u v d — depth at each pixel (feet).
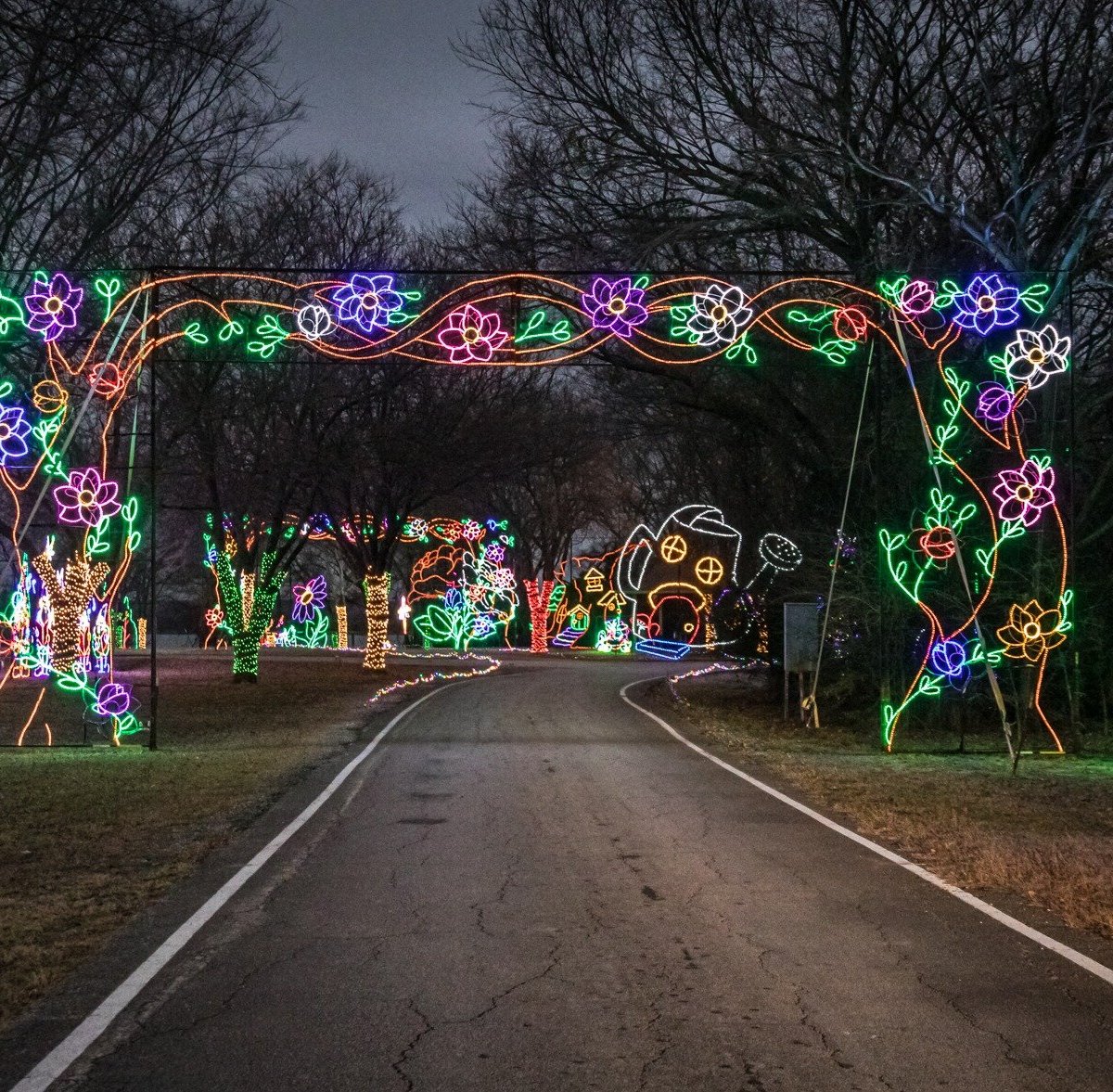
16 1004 19.31
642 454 157.07
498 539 217.97
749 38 74.23
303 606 250.78
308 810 40.27
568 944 22.98
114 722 66.54
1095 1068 16.51
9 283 58.65
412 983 20.36
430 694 107.65
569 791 45.19
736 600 98.89
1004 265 64.69
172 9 45.52
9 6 39.01
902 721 72.33
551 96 79.71
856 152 71.61
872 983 20.42
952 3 69.51
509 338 54.95
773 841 34.58
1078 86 67.97
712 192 78.79
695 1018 18.57
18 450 60.18
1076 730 63.16
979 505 71.00
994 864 30.53
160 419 84.89
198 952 22.36
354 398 108.27
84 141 55.16
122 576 70.95
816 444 84.58
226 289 82.33
